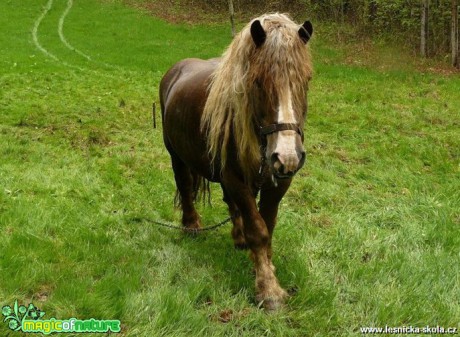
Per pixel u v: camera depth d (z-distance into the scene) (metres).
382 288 4.19
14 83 13.14
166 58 18.39
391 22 21.20
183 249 4.85
